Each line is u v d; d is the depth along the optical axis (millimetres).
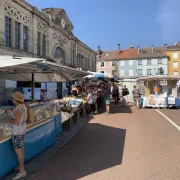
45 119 6766
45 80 9211
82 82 21703
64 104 10117
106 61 74062
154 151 6445
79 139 7906
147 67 71000
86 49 38469
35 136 6039
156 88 17906
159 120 11656
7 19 17781
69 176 4828
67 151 6566
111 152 6414
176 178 4660
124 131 9047
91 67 42188
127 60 72500
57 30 25891
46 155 6172
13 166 5082
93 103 13930
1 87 16641
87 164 5516
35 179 4691
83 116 12867
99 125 10367
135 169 5160
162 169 5141
